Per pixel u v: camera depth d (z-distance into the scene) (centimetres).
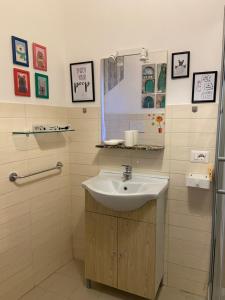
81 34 213
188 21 175
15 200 181
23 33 181
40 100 199
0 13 164
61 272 223
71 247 243
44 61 201
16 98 178
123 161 211
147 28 189
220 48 169
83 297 193
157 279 184
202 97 177
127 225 177
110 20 201
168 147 192
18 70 178
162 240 193
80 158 229
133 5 191
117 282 188
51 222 216
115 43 202
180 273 200
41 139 200
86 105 220
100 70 210
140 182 193
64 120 226
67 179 233
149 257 174
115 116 210
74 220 240
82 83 218
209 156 180
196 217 189
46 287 203
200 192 185
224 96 151
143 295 180
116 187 198
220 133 152
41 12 195
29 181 191
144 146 197
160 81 190
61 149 223
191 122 183
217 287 166
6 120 171
